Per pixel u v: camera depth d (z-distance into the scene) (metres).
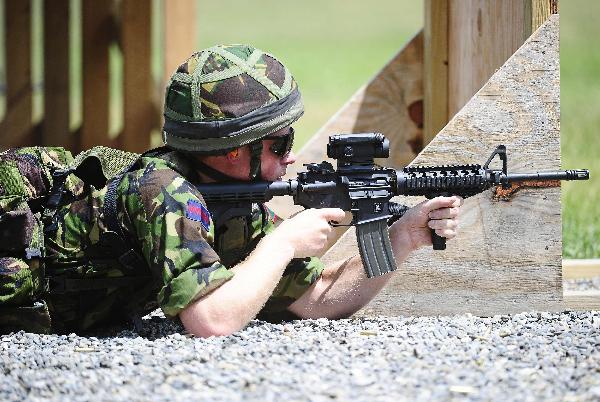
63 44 19.62
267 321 10.20
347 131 15.02
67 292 9.44
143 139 19.28
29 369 8.30
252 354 8.52
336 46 64.31
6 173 9.38
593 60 53.19
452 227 9.51
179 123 9.24
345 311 10.17
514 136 10.77
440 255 10.81
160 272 8.90
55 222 9.40
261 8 79.25
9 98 19.78
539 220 10.81
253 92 9.16
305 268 10.01
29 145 19.91
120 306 9.73
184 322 8.96
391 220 9.84
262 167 9.39
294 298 10.05
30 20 19.70
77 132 19.83
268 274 9.07
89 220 9.29
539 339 9.18
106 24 19.48
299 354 8.55
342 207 9.48
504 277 10.85
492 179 9.54
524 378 7.93
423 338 9.22
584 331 9.51
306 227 9.28
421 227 9.62
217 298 8.90
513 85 10.77
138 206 9.06
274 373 7.98
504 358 8.51
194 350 8.61
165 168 9.20
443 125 14.55
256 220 9.93
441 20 14.47
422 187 9.47
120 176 9.39
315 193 9.45
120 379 7.92
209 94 9.12
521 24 11.15
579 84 45.81
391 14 78.12
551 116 10.77
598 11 68.75
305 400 7.33
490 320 10.32
